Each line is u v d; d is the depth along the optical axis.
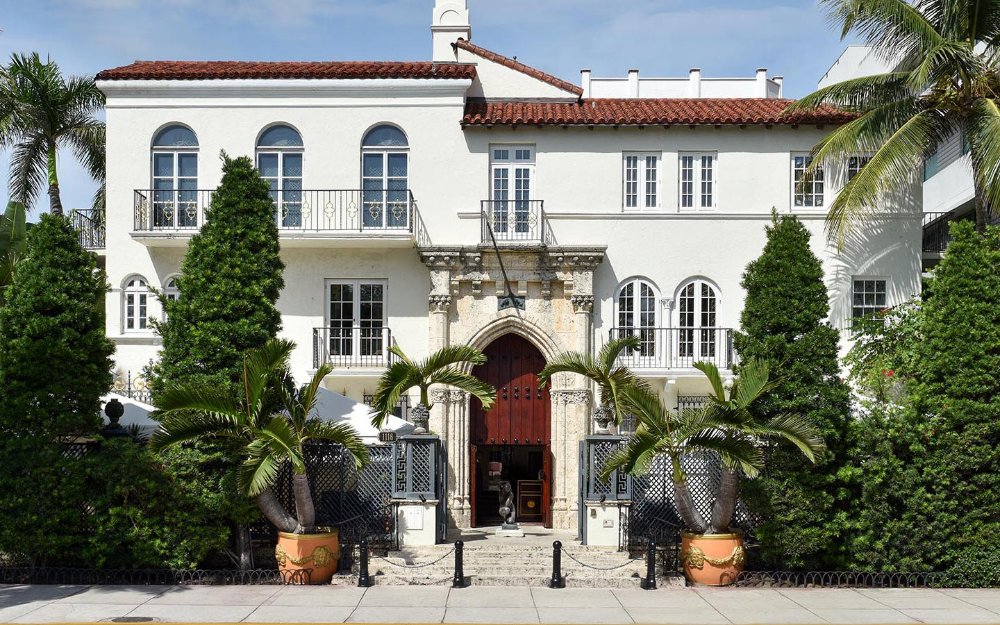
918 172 23.17
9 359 16.77
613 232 23.45
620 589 16.75
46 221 17.44
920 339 19.12
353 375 22.33
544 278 23.02
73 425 16.86
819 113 23.27
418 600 15.73
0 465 16.64
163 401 15.99
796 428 16.22
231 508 17.00
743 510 18.12
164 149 23.47
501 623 14.28
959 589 16.92
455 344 23.03
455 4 26.22
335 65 24.34
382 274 23.36
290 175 23.53
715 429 17.02
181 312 17.69
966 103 22.14
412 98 23.48
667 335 23.11
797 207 23.50
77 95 28.88
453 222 23.34
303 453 18.52
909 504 17.19
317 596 15.95
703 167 23.73
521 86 25.30
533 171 23.59
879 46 23.08
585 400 22.78
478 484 24.86
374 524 18.97
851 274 23.11
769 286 18.00
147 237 22.33
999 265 17.64
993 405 17.11
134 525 16.84
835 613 15.01
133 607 14.98
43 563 16.98
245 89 23.38
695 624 14.28
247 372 16.59
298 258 23.38
